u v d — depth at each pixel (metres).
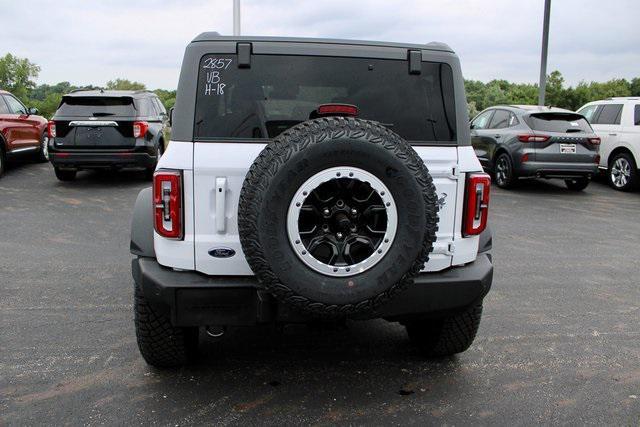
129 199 9.71
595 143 11.38
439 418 3.19
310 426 3.08
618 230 8.41
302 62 3.28
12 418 3.10
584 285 5.73
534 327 4.59
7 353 3.89
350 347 4.12
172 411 3.20
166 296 3.08
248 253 2.79
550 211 9.80
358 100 3.34
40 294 5.08
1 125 11.55
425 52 3.38
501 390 3.53
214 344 4.12
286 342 4.18
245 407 3.26
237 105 3.20
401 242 2.85
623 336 4.44
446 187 3.28
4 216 8.29
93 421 3.08
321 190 2.85
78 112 10.55
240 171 3.06
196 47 3.19
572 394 3.50
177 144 3.09
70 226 7.74
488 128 12.73
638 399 3.46
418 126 3.36
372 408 3.28
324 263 2.86
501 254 6.91
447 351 3.86
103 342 4.09
